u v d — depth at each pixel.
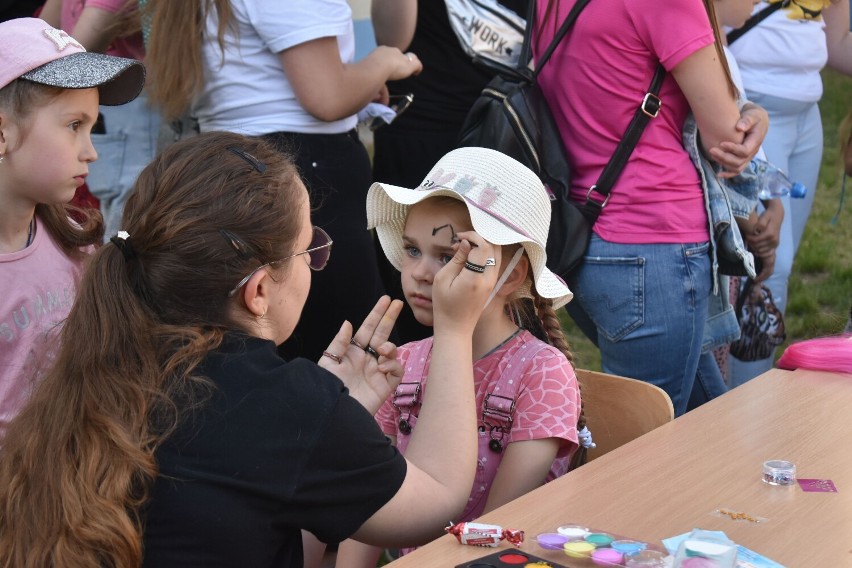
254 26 3.67
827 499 2.11
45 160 2.69
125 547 1.70
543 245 2.66
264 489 1.76
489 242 2.43
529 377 2.59
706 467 2.29
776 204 4.62
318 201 3.88
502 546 1.92
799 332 6.93
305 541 2.53
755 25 5.29
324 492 1.82
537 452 2.52
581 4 3.51
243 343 1.87
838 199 9.51
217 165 1.93
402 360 2.80
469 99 4.80
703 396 4.23
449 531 1.94
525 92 3.68
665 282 3.53
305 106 3.76
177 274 1.87
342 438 1.83
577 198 3.65
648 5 3.36
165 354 1.83
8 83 2.65
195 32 3.70
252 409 1.79
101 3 4.07
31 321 2.74
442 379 2.20
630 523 2.01
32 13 5.41
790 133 5.54
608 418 2.94
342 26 3.73
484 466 2.61
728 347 5.03
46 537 1.73
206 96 3.86
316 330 4.02
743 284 4.93
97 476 1.72
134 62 2.88
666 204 3.50
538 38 3.76
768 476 2.20
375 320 2.42
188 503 1.75
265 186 1.94
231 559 1.77
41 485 1.76
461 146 3.78
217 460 1.76
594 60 3.49
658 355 3.60
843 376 2.97
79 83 2.68
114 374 1.81
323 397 1.84
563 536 1.92
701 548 1.74
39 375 2.11
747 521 2.01
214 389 1.79
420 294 2.62
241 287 1.90
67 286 2.85
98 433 1.75
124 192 4.38
